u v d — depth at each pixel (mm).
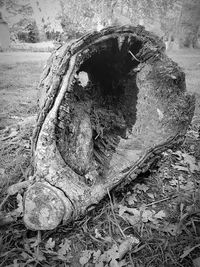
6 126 3424
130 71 2648
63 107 1841
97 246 1912
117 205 2209
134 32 2152
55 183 1752
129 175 2123
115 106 2953
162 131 2336
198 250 1893
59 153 1842
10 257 1753
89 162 2164
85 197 1826
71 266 1760
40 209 1699
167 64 2318
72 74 1860
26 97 3789
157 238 1976
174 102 2346
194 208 2213
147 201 2379
